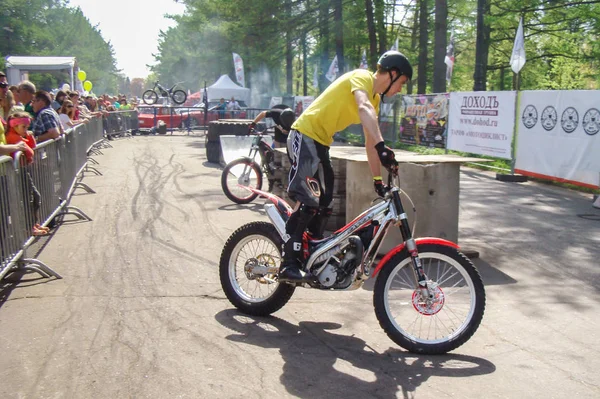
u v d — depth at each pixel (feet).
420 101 54.44
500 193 33.96
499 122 41.32
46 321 13.60
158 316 14.07
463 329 12.09
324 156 13.10
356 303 15.29
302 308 14.89
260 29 96.48
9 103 24.50
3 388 10.44
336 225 22.70
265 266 13.92
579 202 31.01
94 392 10.31
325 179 13.33
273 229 14.05
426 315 12.92
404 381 10.93
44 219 20.84
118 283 16.49
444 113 49.85
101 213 26.11
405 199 18.62
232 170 28.58
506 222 25.66
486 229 24.20
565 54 87.97
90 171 40.42
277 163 28.48
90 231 22.62
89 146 45.47
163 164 45.24
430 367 11.57
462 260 12.19
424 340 12.19
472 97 44.96
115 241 21.13
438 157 19.12
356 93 12.39
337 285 12.92
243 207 27.66
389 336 12.33
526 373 11.34
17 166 16.88
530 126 38.22
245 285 15.75
